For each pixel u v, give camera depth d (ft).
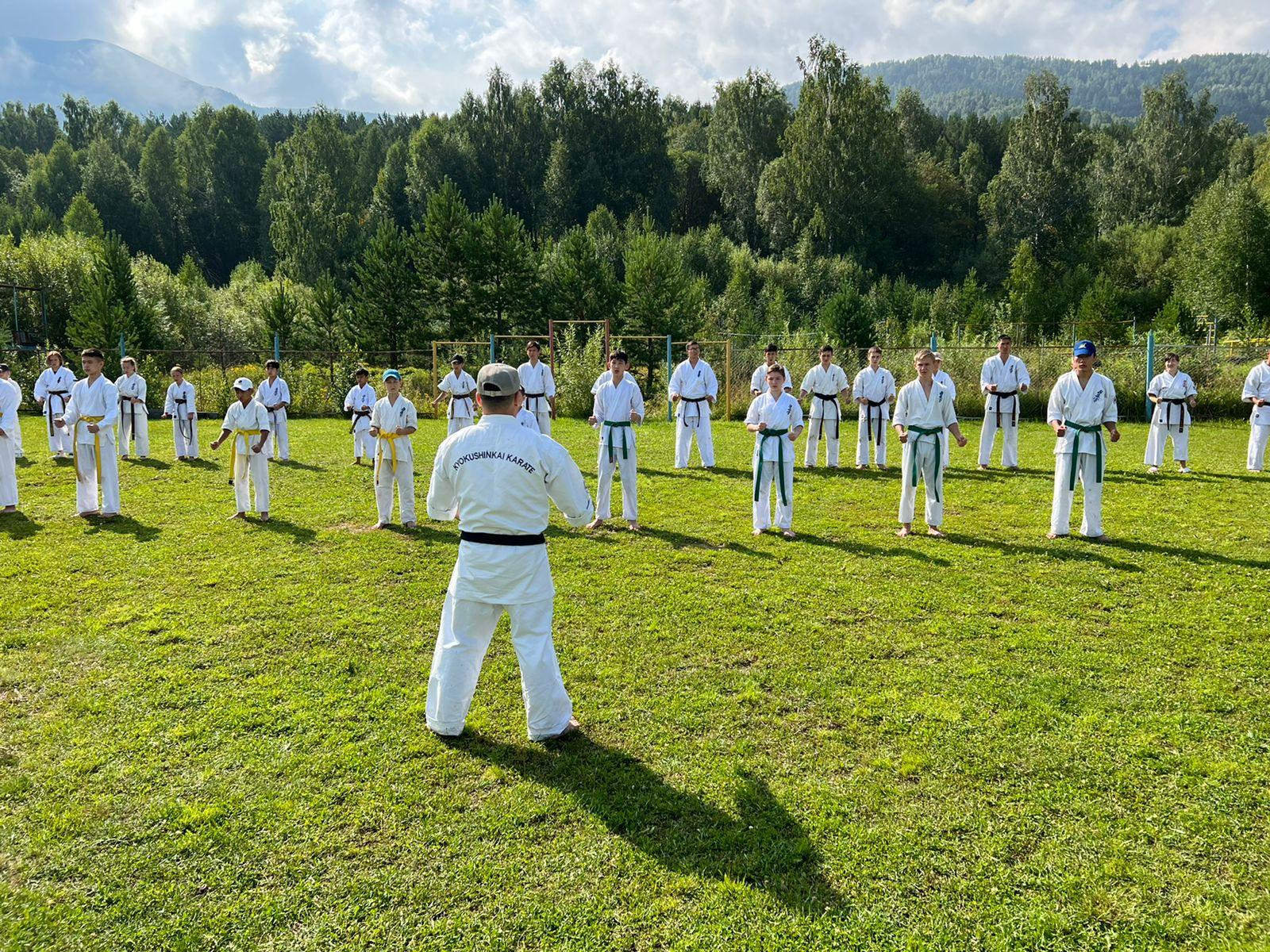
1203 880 11.44
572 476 15.49
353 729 15.88
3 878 11.58
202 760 14.71
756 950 10.19
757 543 30.19
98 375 34.12
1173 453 48.49
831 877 11.53
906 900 11.08
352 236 234.79
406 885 11.44
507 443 14.85
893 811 13.08
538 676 15.12
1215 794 13.47
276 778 14.12
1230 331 121.39
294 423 77.51
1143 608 22.61
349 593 24.41
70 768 14.42
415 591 24.58
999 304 162.61
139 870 11.75
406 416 32.81
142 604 23.30
